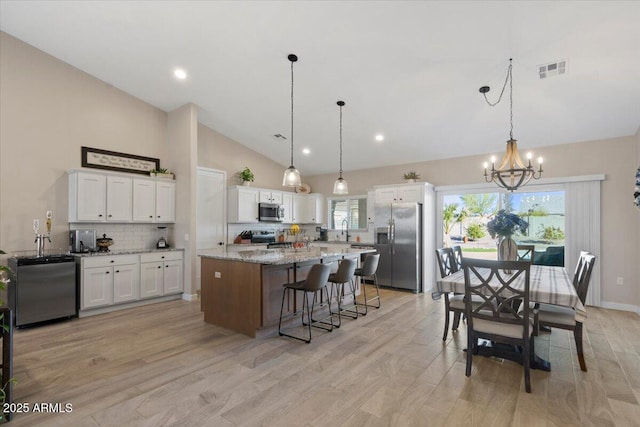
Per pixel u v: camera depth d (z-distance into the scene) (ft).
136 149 17.13
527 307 7.91
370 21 10.36
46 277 12.62
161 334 11.70
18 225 13.39
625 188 14.88
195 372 8.73
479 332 8.50
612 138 15.19
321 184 26.45
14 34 13.21
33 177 13.79
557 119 14.37
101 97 15.88
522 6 9.00
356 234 23.94
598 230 15.34
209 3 10.55
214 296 12.87
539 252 17.06
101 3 11.08
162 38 12.54
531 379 8.43
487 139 17.07
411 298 17.58
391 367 9.07
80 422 6.56
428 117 15.72
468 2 9.11
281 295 12.27
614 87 11.87
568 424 6.51
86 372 8.72
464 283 9.25
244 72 14.19
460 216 19.70
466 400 7.39
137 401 7.32
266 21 11.00
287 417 6.73
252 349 10.36
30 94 13.76
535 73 11.72
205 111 18.12
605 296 15.28
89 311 14.01
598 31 9.48
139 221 16.17
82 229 14.65
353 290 16.52
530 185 17.33
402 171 21.95
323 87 14.53
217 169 19.95
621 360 9.54
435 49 11.16
